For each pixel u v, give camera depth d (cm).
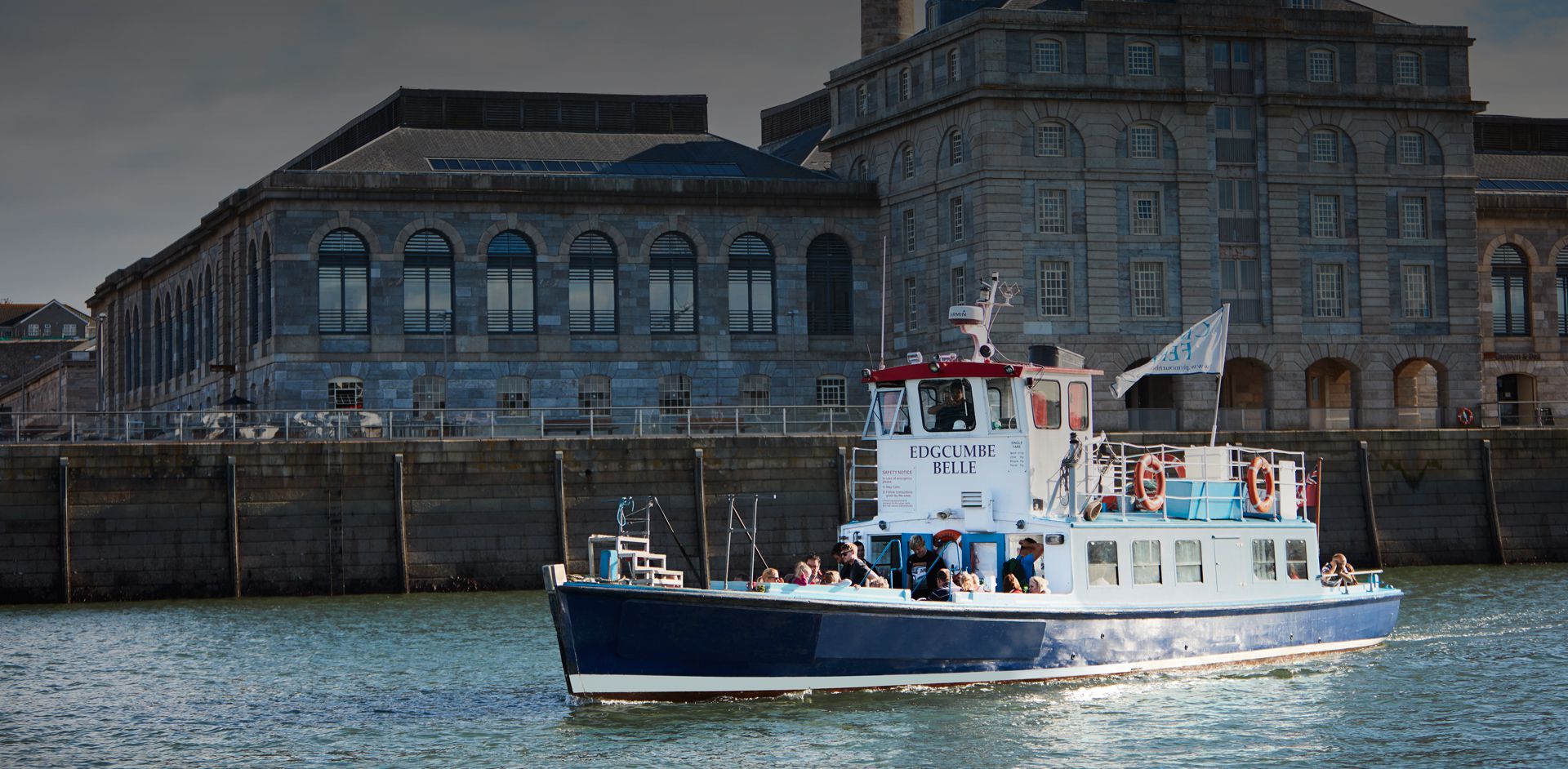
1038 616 3466
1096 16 7531
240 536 5906
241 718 3644
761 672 3338
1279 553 3938
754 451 6338
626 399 7844
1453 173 7956
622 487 6225
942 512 3572
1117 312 7544
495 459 6128
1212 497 3825
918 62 7900
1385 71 7881
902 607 3325
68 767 3241
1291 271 7744
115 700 3878
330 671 4216
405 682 4019
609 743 3181
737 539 6278
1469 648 4291
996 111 7444
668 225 7912
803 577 3481
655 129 8669
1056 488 3591
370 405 7556
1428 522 6856
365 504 6009
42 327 17888
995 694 3500
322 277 7550
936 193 7769
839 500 6378
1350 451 6850
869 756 3095
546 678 4028
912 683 3450
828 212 8106
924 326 7869
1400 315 7888
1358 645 4166
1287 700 3591
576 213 7806
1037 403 3562
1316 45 7806
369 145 8062
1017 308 7431
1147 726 3338
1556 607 5256
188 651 4597
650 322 7900
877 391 3659
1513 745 3253
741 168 8444
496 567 6075
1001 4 7962
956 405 3569
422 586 6000
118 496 5834
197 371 9019
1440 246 7950
